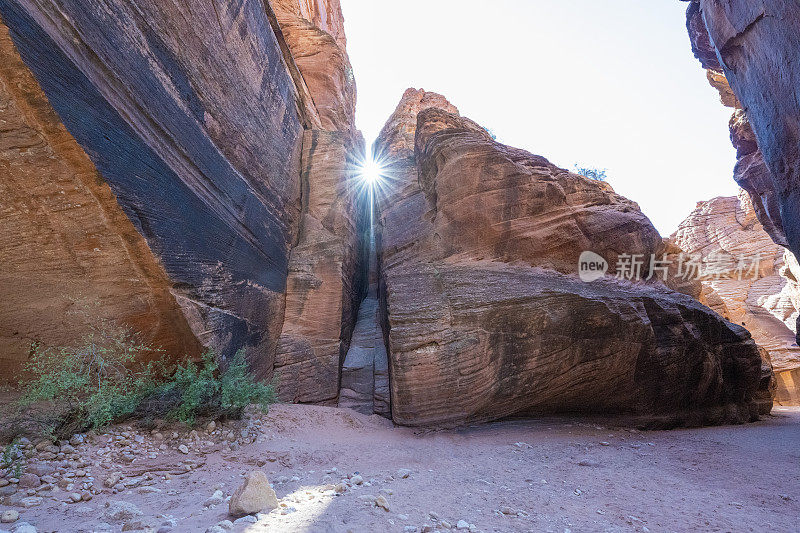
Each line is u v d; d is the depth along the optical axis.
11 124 4.65
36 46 4.41
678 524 3.99
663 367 10.26
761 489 5.30
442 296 10.26
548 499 4.63
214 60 8.45
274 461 6.04
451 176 12.73
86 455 5.00
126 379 6.49
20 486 4.02
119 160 5.53
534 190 12.25
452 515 3.88
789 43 9.30
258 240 10.20
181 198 6.96
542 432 8.89
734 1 11.52
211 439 6.52
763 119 11.13
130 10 6.01
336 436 8.11
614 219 12.41
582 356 9.74
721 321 11.62
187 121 7.36
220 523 3.17
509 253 11.79
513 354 9.52
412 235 13.33
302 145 14.30
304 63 18.22
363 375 11.54
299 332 11.29
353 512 3.58
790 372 27.31
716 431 9.84
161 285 6.38
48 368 6.08
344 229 13.34
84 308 6.21
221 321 8.01
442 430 8.98
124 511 3.51
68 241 5.67
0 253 5.62
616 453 7.26
